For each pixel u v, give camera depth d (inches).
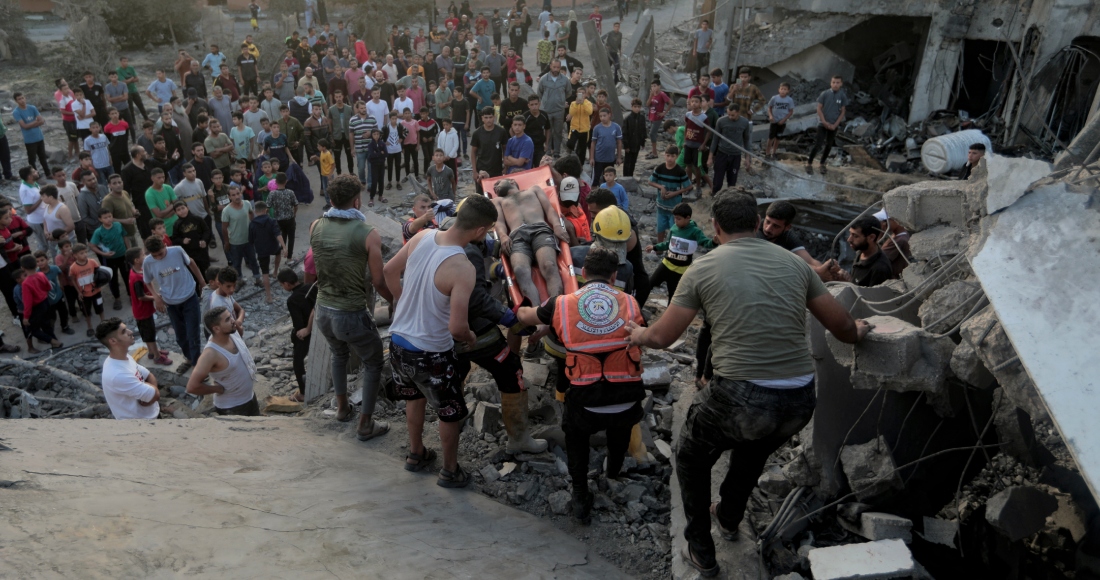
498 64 762.2
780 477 157.6
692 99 517.0
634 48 722.2
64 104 640.4
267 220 430.6
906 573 125.6
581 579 133.0
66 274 402.6
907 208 162.1
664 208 429.4
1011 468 186.1
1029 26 551.5
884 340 130.3
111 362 236.4
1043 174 127.0
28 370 340.8
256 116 594.9
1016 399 116.2
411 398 160.9
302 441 181.2
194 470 142.7
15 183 602.9
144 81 940.0
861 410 155.0
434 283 144.2
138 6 1080.8
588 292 148.0
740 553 139.5
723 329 119.4
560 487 167.6
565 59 828.6
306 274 288.5
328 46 877.8
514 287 198.8
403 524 137.4
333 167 564.7
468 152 662.5
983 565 152.6
